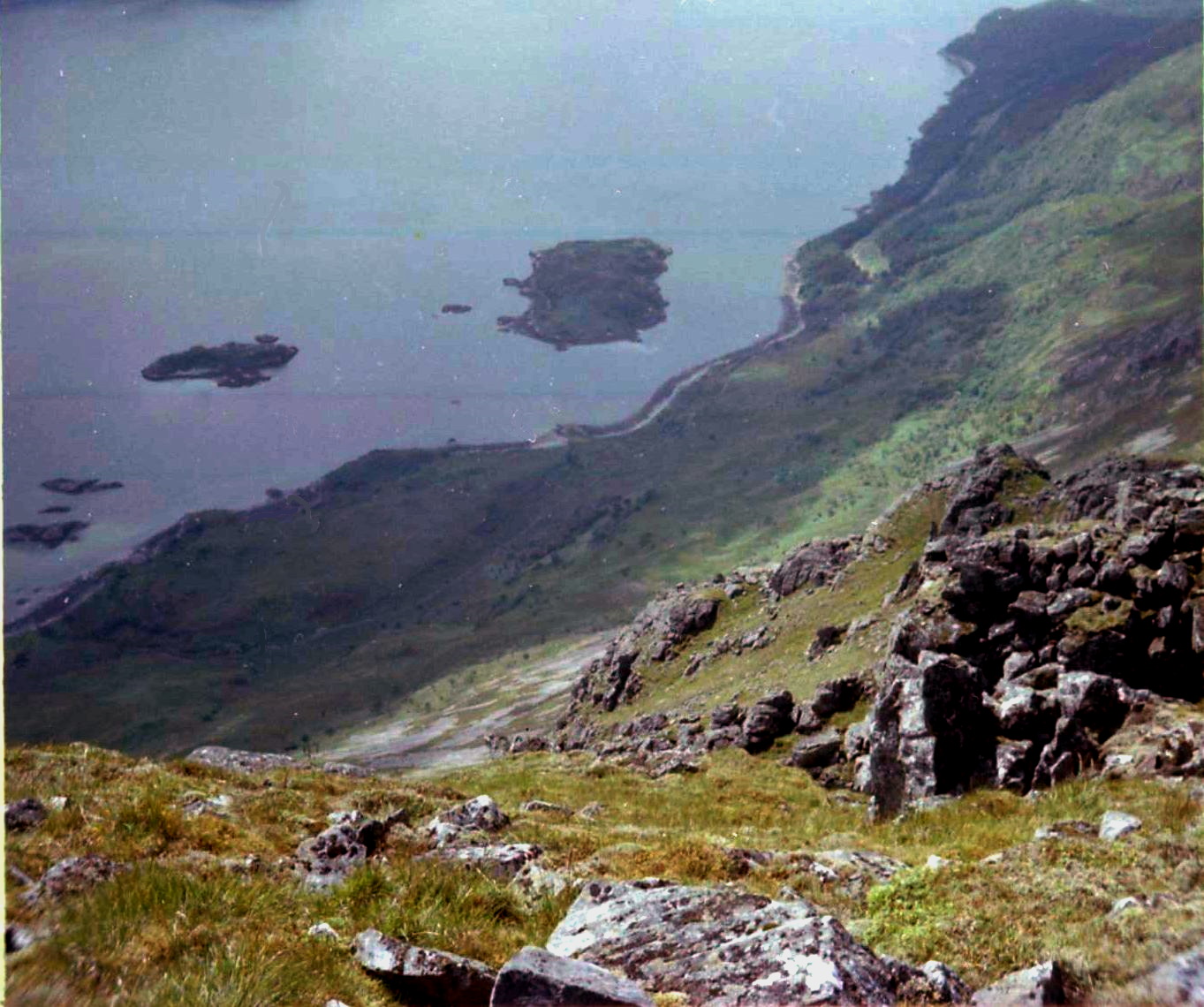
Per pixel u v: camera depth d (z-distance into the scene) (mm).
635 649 135000
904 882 13148
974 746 26594
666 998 8266
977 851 16781
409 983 8664
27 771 15969
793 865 14492
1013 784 25469
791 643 106812
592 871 13539
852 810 32375
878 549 116750
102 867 9875
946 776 26188
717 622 130500
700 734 59031
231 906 9461
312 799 18672
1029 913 11875
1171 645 36781
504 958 9586
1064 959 9914
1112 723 26219
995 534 44125
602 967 8836
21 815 12562
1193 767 22344
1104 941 10359
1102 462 106250
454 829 15617
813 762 43844
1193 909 10961
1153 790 20781
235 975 7672
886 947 11375
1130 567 38812
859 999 8164
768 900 9484
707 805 34625
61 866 9789
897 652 41219
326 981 8281
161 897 9141
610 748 62562
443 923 10148
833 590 116312
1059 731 25516
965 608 41156
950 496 118688
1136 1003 8969
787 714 52469
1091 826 16266
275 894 10156
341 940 9414
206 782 18359
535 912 11180
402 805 19672
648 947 9109
